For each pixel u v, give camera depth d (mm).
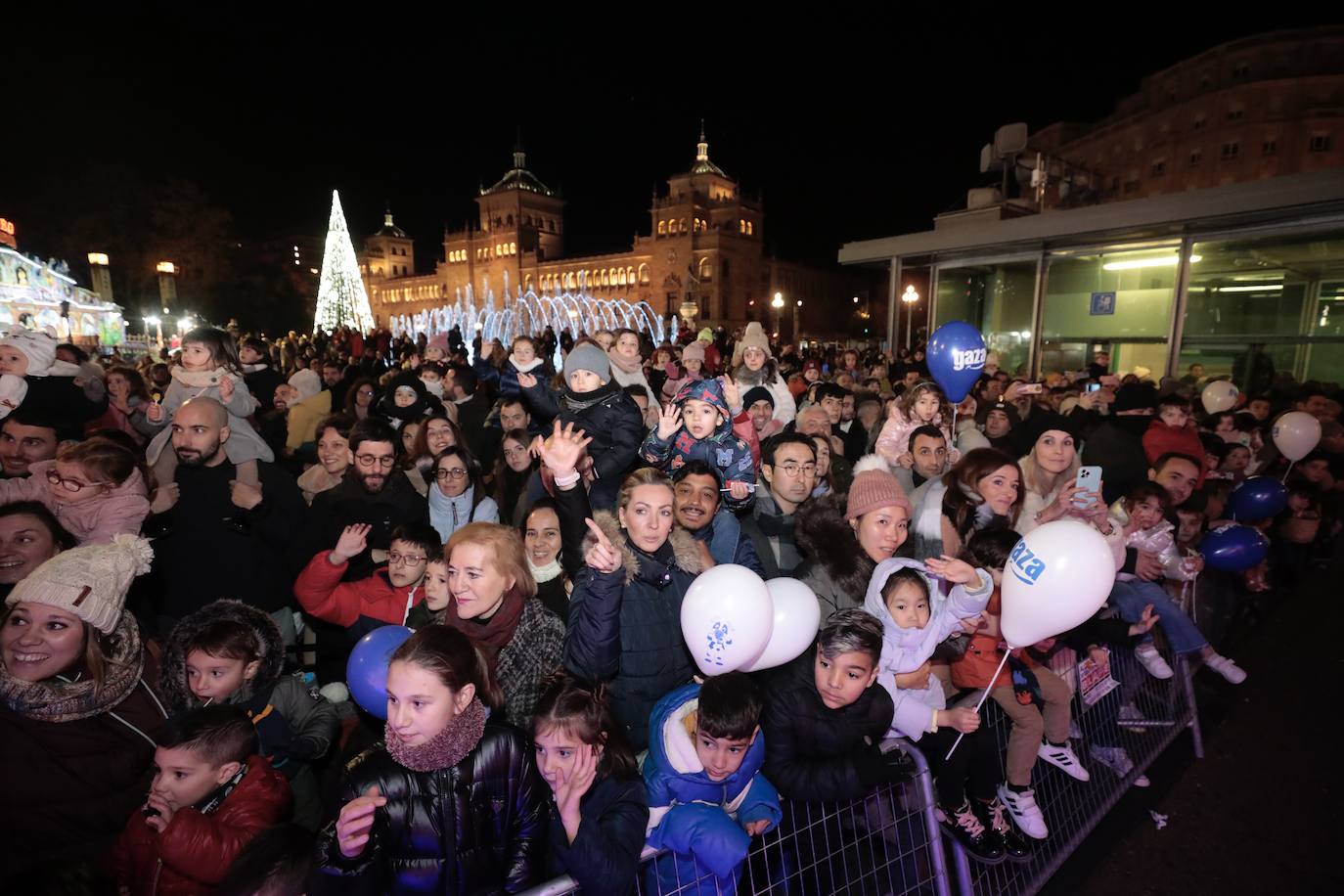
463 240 94688
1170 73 39688
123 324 29781
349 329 17906
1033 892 2656
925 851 2203
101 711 2129
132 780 2199
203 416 3072
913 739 2480
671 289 79750
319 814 2561
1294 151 34438
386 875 1790
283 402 6418
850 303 97625
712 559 2748
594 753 1817
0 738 2031
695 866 1891
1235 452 5902
